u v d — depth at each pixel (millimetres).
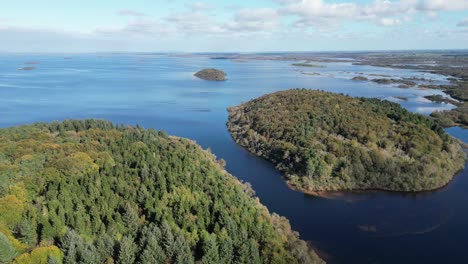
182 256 60500
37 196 78188
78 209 70250
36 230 65125
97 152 100562
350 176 109562
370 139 120562
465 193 105000
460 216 91688
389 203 99000
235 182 101438
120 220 68625
